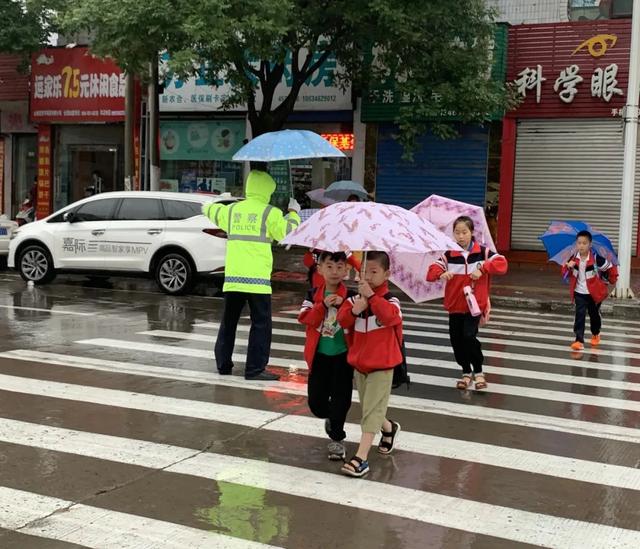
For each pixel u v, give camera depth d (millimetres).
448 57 15227
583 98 17438
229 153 21047
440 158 18797
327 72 19469
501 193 18391
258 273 7070
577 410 6430
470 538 3840
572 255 9586
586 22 17266
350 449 5207
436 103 15328
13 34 19797
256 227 7059
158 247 13180
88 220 13750
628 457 5199
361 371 4738
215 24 12352
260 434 5469
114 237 13469
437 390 7016
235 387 6805
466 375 7086
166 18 12461
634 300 13570
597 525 4035
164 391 6602
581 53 17359
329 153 6391
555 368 8211
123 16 12477
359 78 17609
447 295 7008
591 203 17750
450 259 6938
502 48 17594
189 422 5719
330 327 4844
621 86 17062
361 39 15703
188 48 12844
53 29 20547
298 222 7031
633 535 3914
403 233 4270
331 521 4004
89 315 10703
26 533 3773
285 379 7148
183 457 4941
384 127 19203
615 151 17438
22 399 6227
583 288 9391
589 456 5199
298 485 4508
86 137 22672
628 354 9188
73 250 13758
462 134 18500
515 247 18547
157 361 7789
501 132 18250
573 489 4562
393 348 4699
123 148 22375
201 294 13422
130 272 13445
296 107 19875
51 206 23000
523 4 18750
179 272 13125
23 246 14141
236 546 3670
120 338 9008
